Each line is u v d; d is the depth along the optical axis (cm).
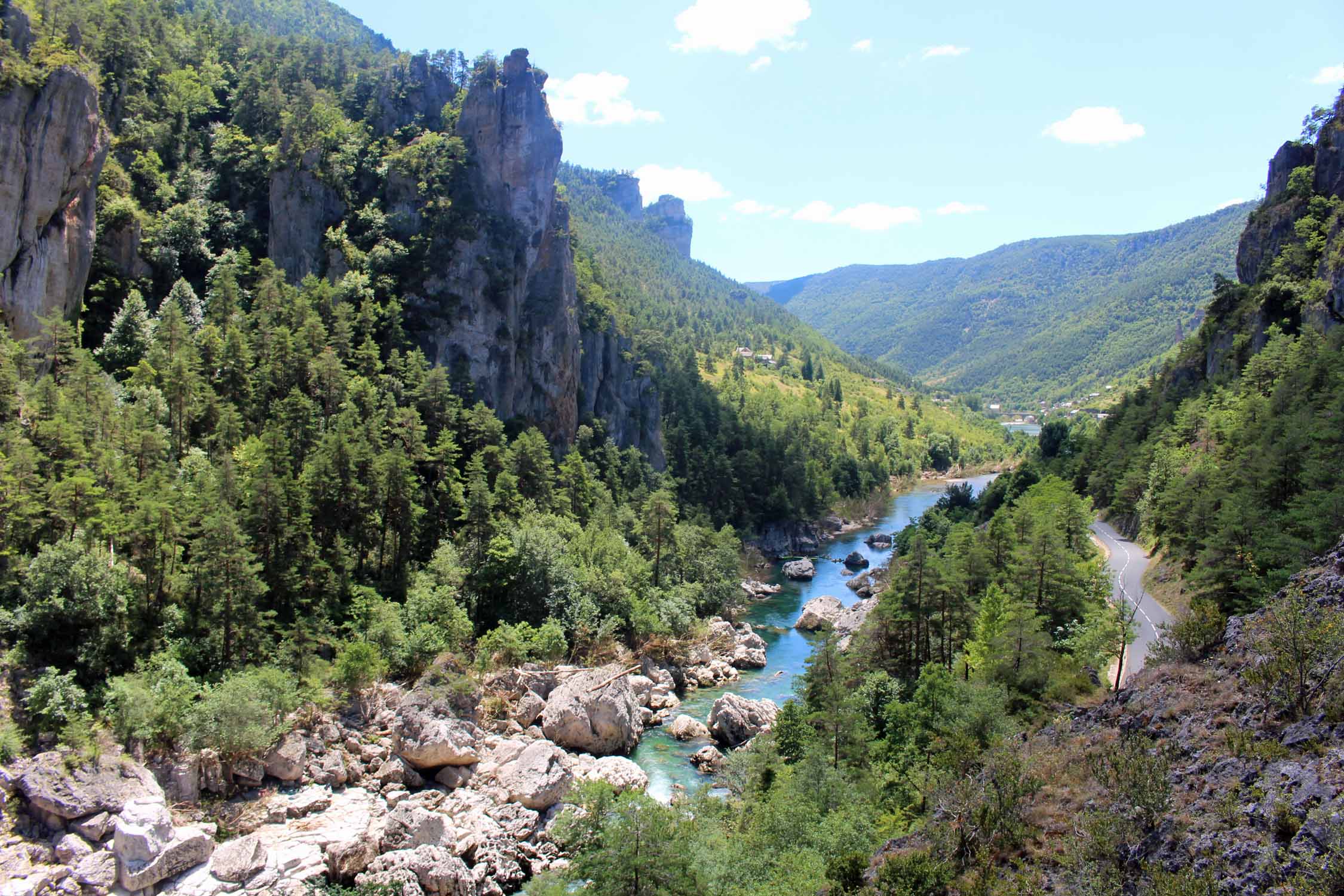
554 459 13788
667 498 11375
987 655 5966
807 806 4500
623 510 12631
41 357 7781
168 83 13175
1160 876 2653
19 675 5162
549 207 14338
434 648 7338
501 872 5022
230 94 14112
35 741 4838
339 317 10406
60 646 5481
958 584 6925
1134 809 3066
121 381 8731
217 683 5809
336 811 5366
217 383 8725
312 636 6775
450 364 12388
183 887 4419
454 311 12450
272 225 12331
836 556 15912
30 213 8006
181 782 5119
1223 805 2845
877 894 3359
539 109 14075
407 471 8469
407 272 12450
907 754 5419
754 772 5666
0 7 8731
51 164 8175
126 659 5681
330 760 5841
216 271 10744
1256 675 3319
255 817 5184
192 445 8081
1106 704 4066
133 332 9075
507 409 13138
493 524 9244
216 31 16312
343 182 12912
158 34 14150
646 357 18850
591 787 4334
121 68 12412
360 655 6588
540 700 7331
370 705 6600
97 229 10069
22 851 4278
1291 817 2622
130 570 6281
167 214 11181
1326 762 2709
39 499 5838
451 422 10769
